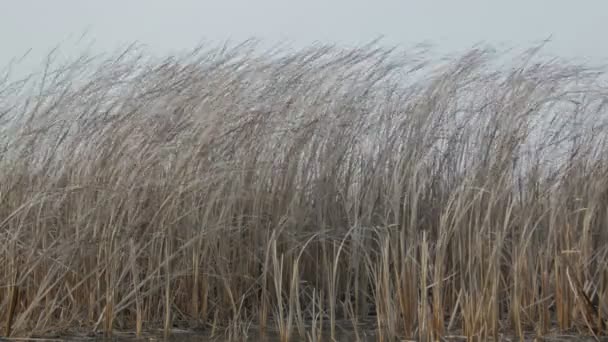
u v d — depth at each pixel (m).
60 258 10.91
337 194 12.34
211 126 11.38
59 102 11.48
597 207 11.98
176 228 11.52
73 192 11.15
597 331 10.99
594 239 12.02
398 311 10.98
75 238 11.02
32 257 10.86
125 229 11.11
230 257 11.82
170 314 11.34
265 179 11.77
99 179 11.30
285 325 11.41
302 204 12.02
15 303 10.53
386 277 10.71
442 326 10.55
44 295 10.67
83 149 11.46
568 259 11.18
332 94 12.11
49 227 11.17
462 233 11.41
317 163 12.15
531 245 11.60
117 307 11.04
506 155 11.43
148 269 11.33
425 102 12.08
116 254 10.98
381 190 12.12
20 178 11.05
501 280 11.60
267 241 11.77
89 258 11.23
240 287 11.67
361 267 11.96
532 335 10.88
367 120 12.36
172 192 11.20
